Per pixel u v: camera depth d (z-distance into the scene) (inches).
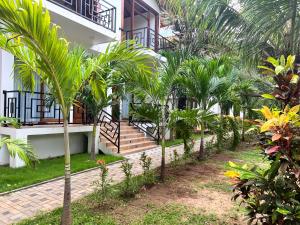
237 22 180.2
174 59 209.8
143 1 515.5
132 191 175.5
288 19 159.6
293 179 84.7
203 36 216.4
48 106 271.4
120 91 236.1
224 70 283.1
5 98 265.7
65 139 122.4
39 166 252.5
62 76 113.0
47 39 99.1
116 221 138.3
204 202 167.5
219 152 344.2
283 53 172.1
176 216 146.4
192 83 267.4
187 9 181.3
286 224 82.4
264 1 156.6
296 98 90.4
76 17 289.3
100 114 332.2
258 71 204.1
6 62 275.9
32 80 150.0
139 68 156.1
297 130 81.7
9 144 160.2
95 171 243.0
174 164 261.9
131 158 305.0
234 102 373.1
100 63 135.1
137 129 411.8
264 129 82.3
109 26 370.0
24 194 177.8
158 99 210.5
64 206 123.1
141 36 549.0
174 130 245.8
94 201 163.6
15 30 96.4
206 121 245.9
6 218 141.7
